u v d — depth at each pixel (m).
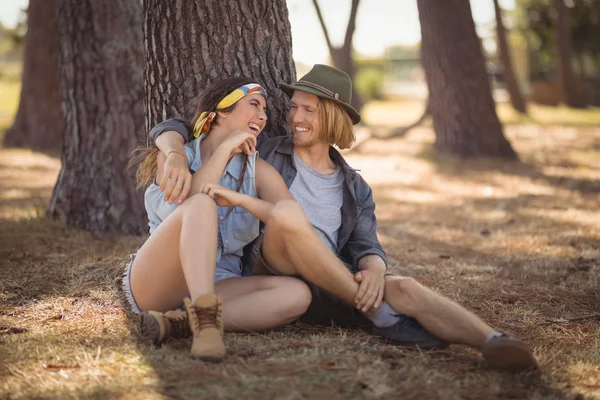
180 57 4.31
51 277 4.45
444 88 12.53
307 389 2.62
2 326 3.46
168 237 3.13
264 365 2.85
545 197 8.79
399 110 26.97
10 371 2.82
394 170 11.16
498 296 4.36
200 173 3.30
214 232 3.04
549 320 3.87
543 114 22.77
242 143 3.42
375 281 3.29
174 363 2.86
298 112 3.57
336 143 3.66
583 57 33.16
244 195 3.19
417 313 3.16
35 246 5.34
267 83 4.36
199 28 4.28
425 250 5.95
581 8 31.95
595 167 11.49
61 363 2.91
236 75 4.30
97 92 6.01
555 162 12.03
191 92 4.31
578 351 3.27
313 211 3.62
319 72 3.59
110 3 6.04
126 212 5.88
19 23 16.98
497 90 35.41
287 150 3.68
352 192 3.66
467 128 12.47
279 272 3.40
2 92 30.95
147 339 3.13
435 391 2.64
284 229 3.14
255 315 3.24
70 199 5.99
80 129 6.02
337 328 3.48
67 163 6.07
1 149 12.52
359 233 3.67
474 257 5.66
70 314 3.71
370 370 2.79
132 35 6.11
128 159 5.95
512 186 9.70
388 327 3.25
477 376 2.82
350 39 15.73
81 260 4.89
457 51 12.38
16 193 8.26
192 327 2.93
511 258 5.56
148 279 3.23
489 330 2.98
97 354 2.96
